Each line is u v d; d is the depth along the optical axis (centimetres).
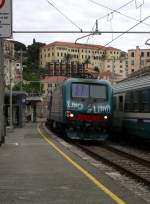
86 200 1027
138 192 1161
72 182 1287
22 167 1617
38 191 1143
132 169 1814
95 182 1287
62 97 3253
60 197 1062
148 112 2662
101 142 3372
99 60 7381
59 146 2578
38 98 7869
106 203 994
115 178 1420
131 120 3009
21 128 5244
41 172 1491
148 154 2502
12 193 1115
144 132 2747
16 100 5459
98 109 3186
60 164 1717
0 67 2617
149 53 8869
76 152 2262
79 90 3203
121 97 3288
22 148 2427
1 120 2644
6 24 1831
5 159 1878
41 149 2367
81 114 3169
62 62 7031
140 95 2825
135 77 3142
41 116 10231
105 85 3225
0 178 1359
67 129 3181
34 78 10625
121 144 3259
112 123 3231
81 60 7600
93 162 1847
